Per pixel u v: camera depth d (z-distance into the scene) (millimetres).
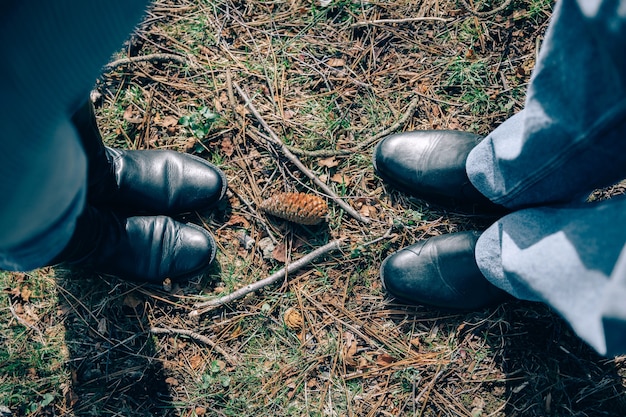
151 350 1100
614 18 619
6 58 474
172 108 1166
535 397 1087
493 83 1181
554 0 1192
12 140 522
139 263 1076
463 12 1202
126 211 1115
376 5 1206
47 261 782
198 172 1110
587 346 1100
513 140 884
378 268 1131
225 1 1202
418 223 1140
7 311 1102
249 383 1097
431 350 1104
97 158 954
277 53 1193
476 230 1134
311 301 1117
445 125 1173
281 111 1168
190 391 1092
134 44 1180
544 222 869
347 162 1157
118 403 1086
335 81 1186
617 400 1087
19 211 614
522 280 870
